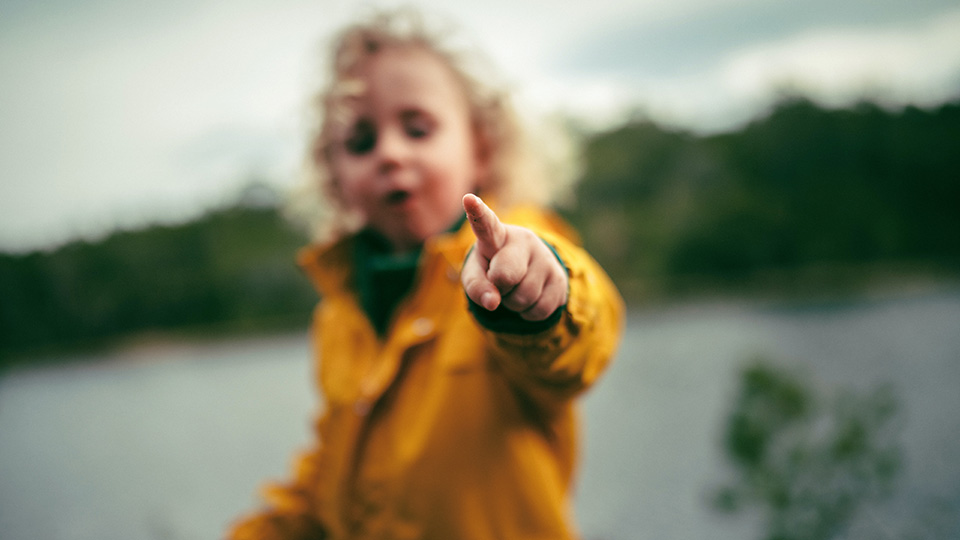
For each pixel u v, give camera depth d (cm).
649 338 2195
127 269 4112
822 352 1491
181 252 4394
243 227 4688
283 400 1686
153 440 1333
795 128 4747
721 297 3394
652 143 5194
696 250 4147
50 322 3747
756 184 4678
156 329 3941
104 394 2192
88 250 4044
